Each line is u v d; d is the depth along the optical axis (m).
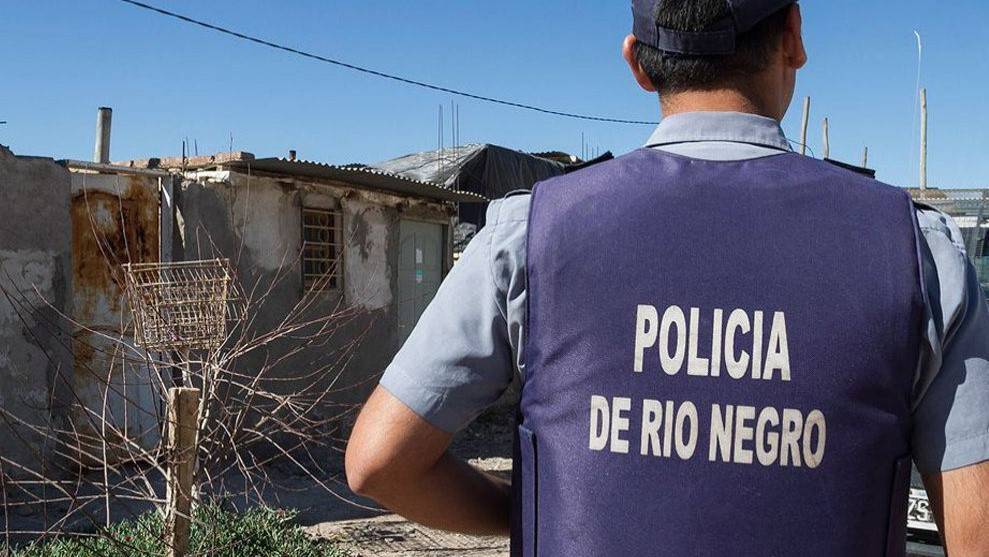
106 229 7.28
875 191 1.12
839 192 1.12
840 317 1.05
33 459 6.32
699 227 1.11
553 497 1.12
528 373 1.16
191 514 3.51
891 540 1.08
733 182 1.13
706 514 1.05
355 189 9.48
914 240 1.08
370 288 9.78
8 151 6.31
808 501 1.04
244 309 4.16
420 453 1.18
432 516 1.25
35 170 6.50
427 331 1.19
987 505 1.04
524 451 1.16
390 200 10.13
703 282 1.08
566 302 1.12
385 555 5.59
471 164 13.43
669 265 1.10
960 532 1.06
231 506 4.76
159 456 3.40
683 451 1.06
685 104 1.25
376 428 1.18
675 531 1.05
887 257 1.07
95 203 7.24
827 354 1.05
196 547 3.75
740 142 1.20
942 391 1.07
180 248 7.64
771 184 1.13
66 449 6.61
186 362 3.68
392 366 1.21
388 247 10.14
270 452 8.13
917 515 3.94
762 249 1.09
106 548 3.91
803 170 1.15
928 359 1.07
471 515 1.26
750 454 1.05
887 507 1.07
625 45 1.34
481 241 1.19
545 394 1.13
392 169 13.87
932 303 1.07
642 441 1.08
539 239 1.15
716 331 1.07
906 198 1.12
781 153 1.19
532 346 1.15
